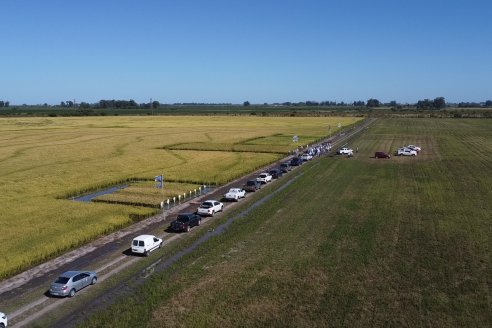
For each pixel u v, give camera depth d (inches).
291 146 5007.4
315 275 1397.6
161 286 1315.2
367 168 3518.7
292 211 2164.1
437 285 1325.0
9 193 2566.4
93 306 1207.6
